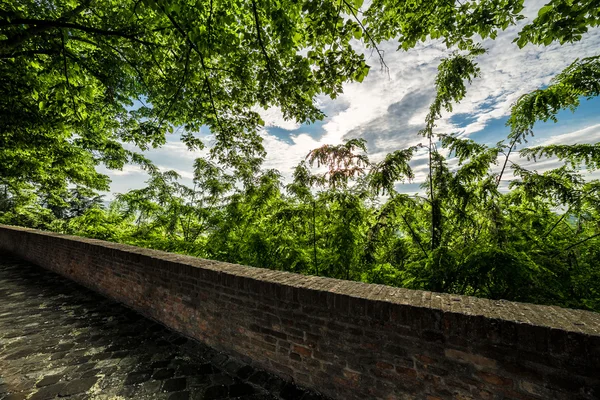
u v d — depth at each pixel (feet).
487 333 5.00
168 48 19.47
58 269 20.90
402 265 12.57
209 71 21.33
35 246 24.76
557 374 4.46
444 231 11.44
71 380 7.84
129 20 17.40
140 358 9.04
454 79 11.28
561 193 9.06
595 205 8.54
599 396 4.15
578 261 9.05
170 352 9.44
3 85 18.81
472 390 5.15
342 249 11.92
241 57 18.93
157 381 7.80
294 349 7.50
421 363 5.66
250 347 8.48
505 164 10.33
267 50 17.31
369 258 11.97
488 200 9.93
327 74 14.12
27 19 14.66
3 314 12.85
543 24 9.41
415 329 5.72
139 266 12.98
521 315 5.13
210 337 9.64
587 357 4.22
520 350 4.74
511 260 7.80
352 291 6.91
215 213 20.52
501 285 8.48
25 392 7.28
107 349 9.62
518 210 11.15
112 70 21.68
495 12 10.87
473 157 10.84
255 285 8.27
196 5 13.21
